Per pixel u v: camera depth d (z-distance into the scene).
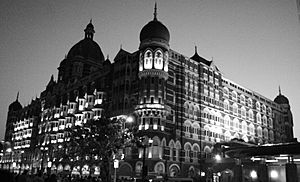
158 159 65.81
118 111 76.56
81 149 56.03
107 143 50.22
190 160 74.62
